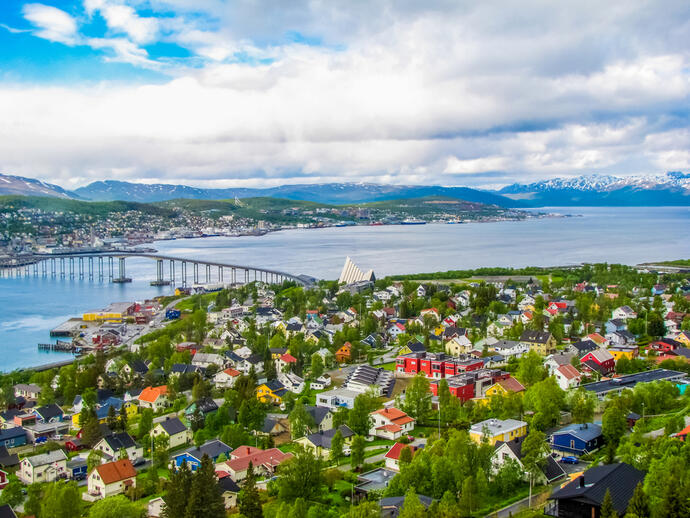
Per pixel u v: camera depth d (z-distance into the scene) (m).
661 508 92.81
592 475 113.00
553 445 147.00
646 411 167.50
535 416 159.62
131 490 144.50
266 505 127.50
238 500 134.00
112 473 150.00
